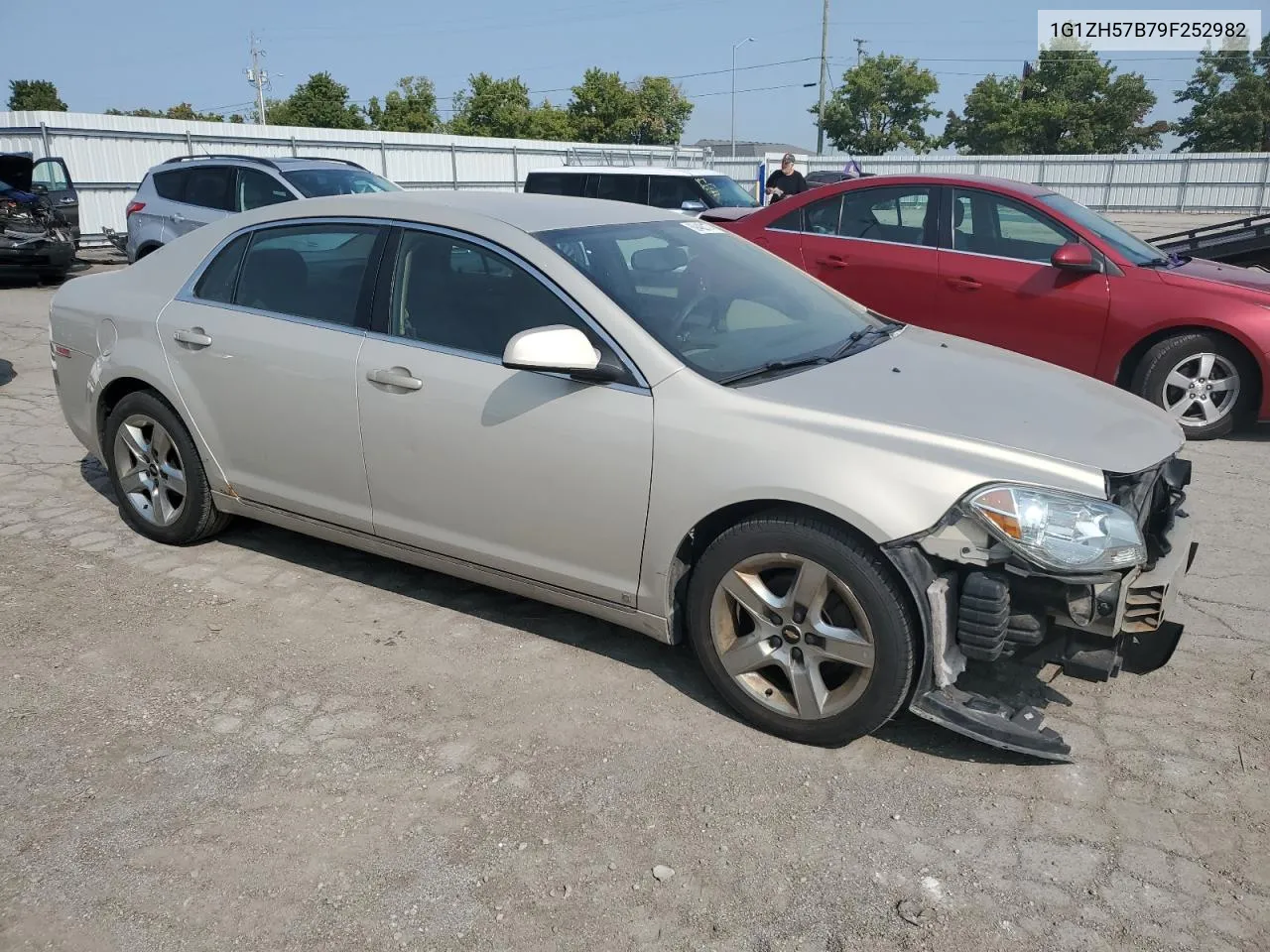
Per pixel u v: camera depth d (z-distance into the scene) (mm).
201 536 4598
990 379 3480
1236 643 3832
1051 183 37156
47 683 3482
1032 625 2898
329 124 56281
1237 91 55719
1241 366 6402
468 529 3635
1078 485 2830
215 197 12000
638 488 3207
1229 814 2832
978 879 2588
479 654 3730
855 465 2893
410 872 2607
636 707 3379
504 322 3494
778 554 3045
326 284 3939
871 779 2996
